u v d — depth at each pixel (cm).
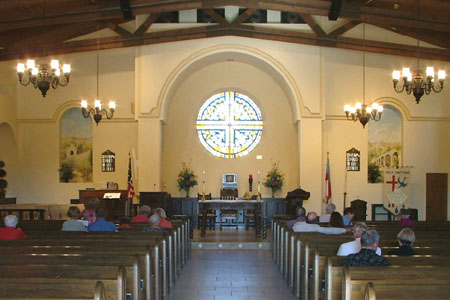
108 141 1616
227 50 1524
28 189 1625
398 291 379
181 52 1527
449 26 1136
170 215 1503
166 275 750
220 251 1221
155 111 1520
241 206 1378
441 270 424
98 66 1603
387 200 1534
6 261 512
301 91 1525
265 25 1499
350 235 758
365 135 1581
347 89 1565
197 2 1209
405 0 1073
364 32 1507
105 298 402
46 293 378
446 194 1584
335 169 1571
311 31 1496
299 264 730
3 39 1312
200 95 1688
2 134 1602
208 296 747
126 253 564
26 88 1627
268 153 1680
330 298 504
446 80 1577
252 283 842
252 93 1689
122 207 1389
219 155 1691
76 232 771
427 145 1588
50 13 1145
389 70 1570
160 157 1531
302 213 957
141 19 1494
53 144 1627
